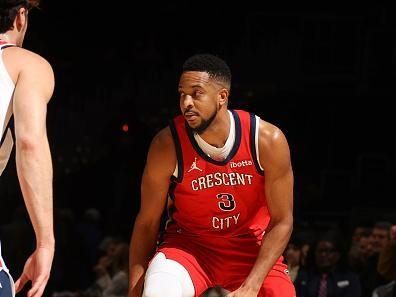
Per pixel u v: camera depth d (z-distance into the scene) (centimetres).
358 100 2120
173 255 692
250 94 2095
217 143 664
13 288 489
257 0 2139
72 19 2175
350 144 2094
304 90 2116
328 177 2052
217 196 678
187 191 680
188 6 2147
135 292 701
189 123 655
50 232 482
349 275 1136
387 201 1973
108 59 2167
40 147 485
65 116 2141
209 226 695
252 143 667
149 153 678
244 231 699
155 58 2155
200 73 651
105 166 2003
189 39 2155
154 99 2142
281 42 2142
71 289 1479
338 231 1160
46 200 482
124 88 2155
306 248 1162
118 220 1852
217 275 712
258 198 689
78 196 2020
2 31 528
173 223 717
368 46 2144
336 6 2152
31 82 498
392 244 965
